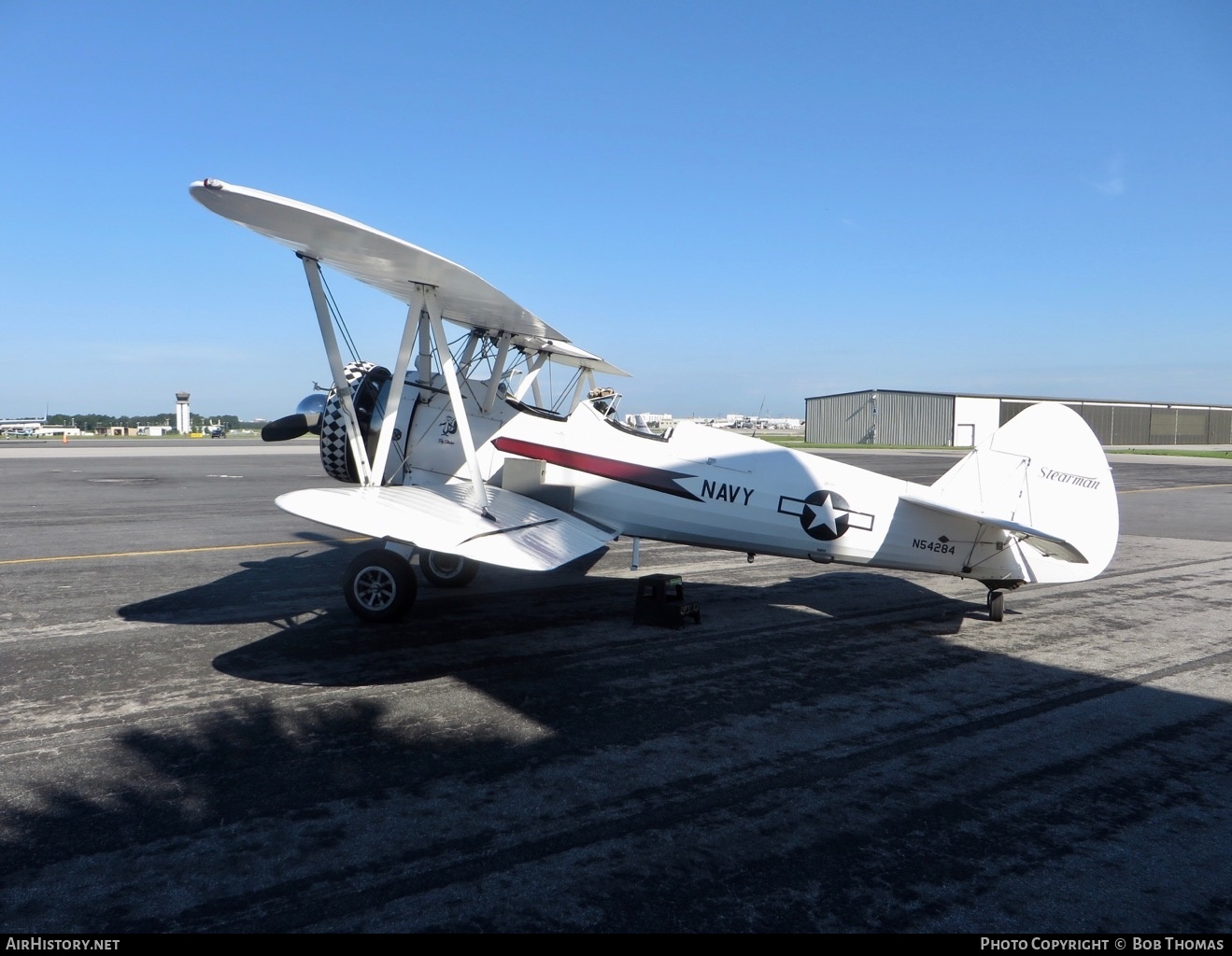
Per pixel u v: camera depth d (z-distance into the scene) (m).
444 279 6.19
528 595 8.34
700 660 6.14
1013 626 7.42
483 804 3.74
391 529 5.54
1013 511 7.23
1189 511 17.44
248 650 6.16
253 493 18.33
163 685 5.31
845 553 7.27
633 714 4.96
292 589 8.38
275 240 6.13
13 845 3.30
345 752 4.29
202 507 15.68
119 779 3.93
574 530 6.75
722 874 3.20
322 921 2.84
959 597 8.68
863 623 7.44
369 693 5.24
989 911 2.99
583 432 7.80
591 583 9.04
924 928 2.88
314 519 5.51
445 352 6.77
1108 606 8.31
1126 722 4.98
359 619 7.10
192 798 3.74
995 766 4.29
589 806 3.75
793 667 6.03
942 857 3.37
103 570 9.27
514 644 6.46
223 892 3.01
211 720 4.72
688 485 7.50
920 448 53.31
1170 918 2.98
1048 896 3.09
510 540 5.93
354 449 7.11
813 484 7.30
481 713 4.92
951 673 5.93
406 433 8.09
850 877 3.20
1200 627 7.41
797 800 3.86
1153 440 66.31
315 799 3.76
